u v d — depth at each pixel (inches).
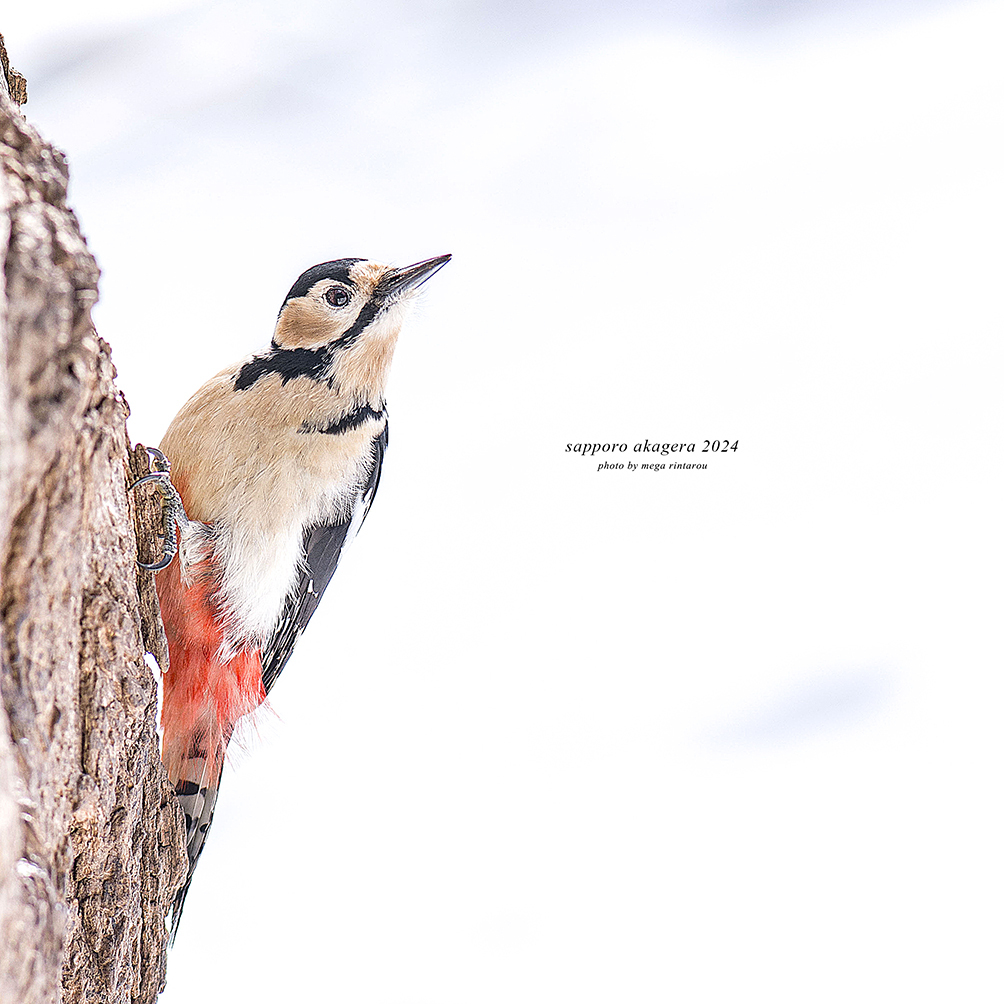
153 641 137.0
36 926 92.1
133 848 124.8
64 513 98.7
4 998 88.5
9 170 93.9
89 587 110.0
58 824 108.0
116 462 113.2
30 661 99.9
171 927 147.4
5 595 95.3
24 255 89.1
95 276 95.7
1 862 87.6
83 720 110.9
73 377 94.0
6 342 86.6
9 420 85.7
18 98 152.6
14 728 97.4
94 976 118.6
